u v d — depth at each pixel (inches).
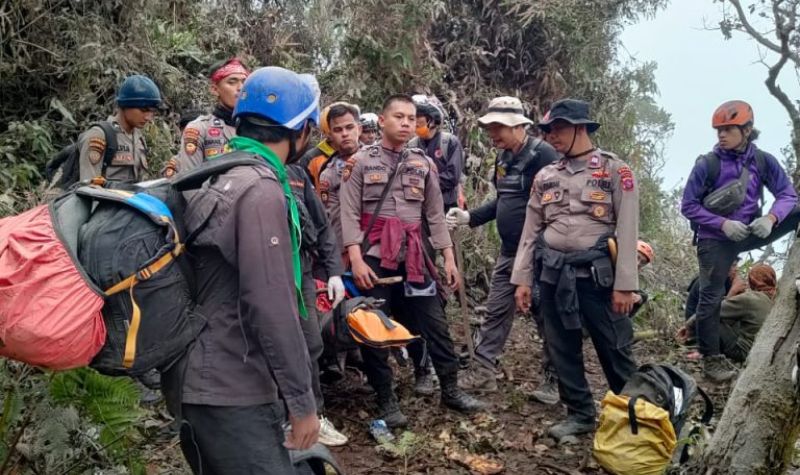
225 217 75.0
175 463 120.1
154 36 250.8
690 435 128.8
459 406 159.0
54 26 220.1
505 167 171.8
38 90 229.1
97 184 80.3
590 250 139.6
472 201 268.1
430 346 157.5
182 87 251.9
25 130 208.1
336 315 145.1
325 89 289.0
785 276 107.5
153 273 73.7
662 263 295.1
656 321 240.5
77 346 70.5
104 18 229.8
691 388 131.3
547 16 324.5
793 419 104.0
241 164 77.8
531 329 232.4
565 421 152.7
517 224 169.0
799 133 145.3
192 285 77.5
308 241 111.2
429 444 144.6
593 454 129.6
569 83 340.8
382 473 133.0
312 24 313.7
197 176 77.0
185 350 76.7
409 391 171.8
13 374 105.5
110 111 228.7
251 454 77.0
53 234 73.0
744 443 105.6
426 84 292.8
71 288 70.5
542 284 148.5
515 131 167.0
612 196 140.0
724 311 192.1
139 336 73.7
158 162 221.8
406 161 153.8
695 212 181.6
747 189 179.5
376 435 143.9
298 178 131.0
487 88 324.8
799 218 177.6
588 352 218.5
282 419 80.7
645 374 131.3
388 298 157.5
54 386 98.6
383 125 154.1
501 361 202.2
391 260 149.3
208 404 76.0
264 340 73.7
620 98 349.7
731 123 176.4
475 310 238.8
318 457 91.3
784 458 105.4
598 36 337.1
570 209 141.3
